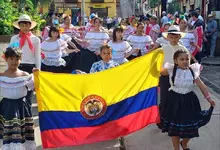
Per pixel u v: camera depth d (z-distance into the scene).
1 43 11.15
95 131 5.26
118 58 8.04
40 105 5.00
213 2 16.72
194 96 4.99
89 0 49.28
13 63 4.69
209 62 13.40
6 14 13.30
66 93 5.12
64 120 5.13
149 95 5.46
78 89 5.17
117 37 8.08
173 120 4.89
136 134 6.06
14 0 18.58
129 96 5.39
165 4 25.30
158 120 5.39
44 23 17.16
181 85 4.87
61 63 8.38
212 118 6.79
